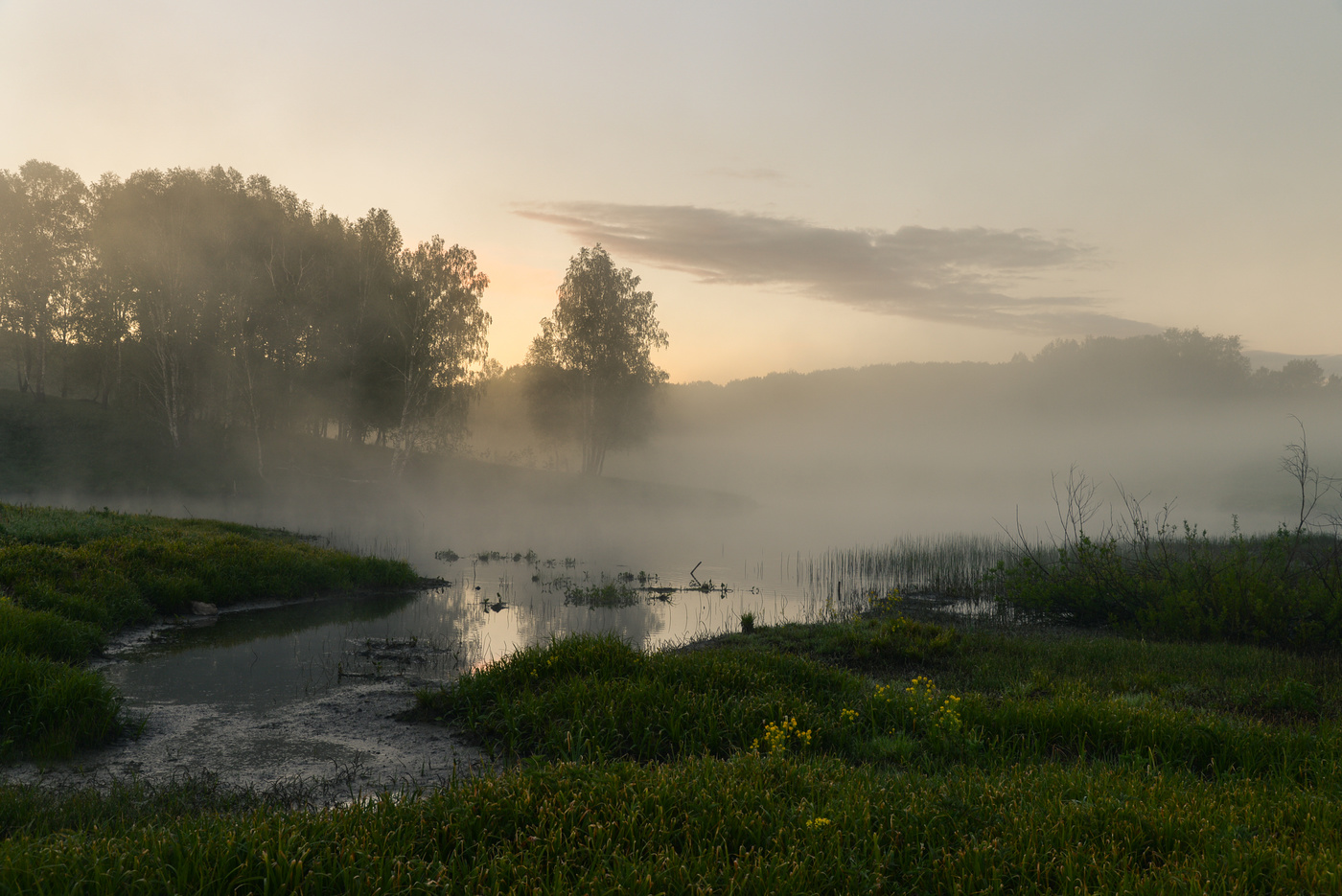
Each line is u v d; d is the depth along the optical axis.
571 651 10.22
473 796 5.09
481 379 55.88
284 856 3.96
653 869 4.05
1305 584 14.63
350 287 49.50
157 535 20.25
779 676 9.83
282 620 16.00
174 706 9.55
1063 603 17.09
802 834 4.61
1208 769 6.76
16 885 3.64
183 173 45.59
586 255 59.69
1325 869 3.93
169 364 46.84
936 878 4.14
